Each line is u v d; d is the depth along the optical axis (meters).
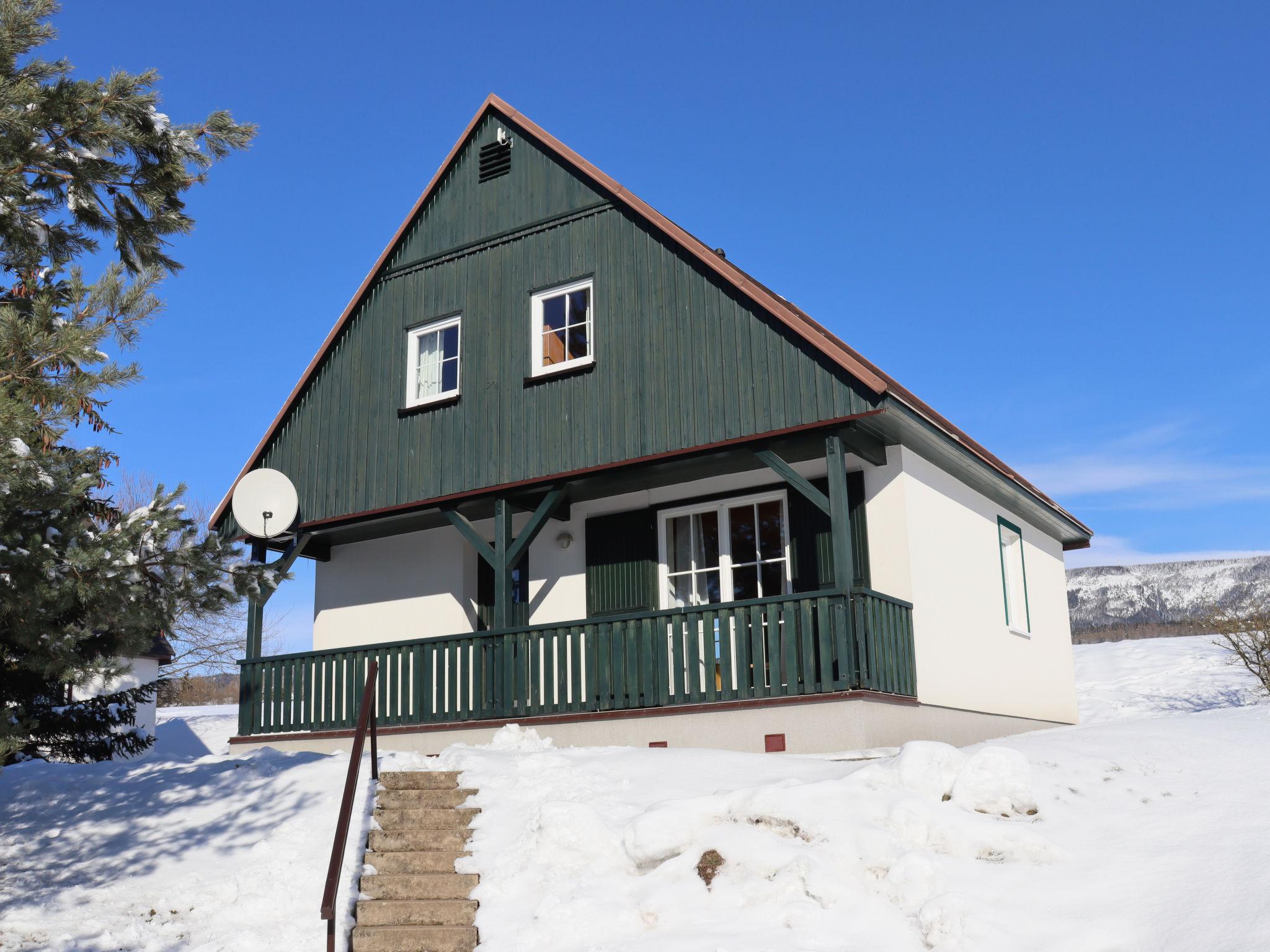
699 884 7.44
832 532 11.68
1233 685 21.80
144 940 7.87
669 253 13.48
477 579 15.70
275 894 8.28
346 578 16.56
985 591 14.63
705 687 11.80
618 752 10.09
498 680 13.28
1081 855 7.25
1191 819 7.52
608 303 13.84
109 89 9.43
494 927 7.56
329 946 6.95
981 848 7.30
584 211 14.38
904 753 8.12
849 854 7.33
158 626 8.45
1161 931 6.34
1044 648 16.56
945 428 12.75
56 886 8.90
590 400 13.69
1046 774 8.30
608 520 14.47
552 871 7.93
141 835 9.73
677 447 12.84
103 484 9.07
